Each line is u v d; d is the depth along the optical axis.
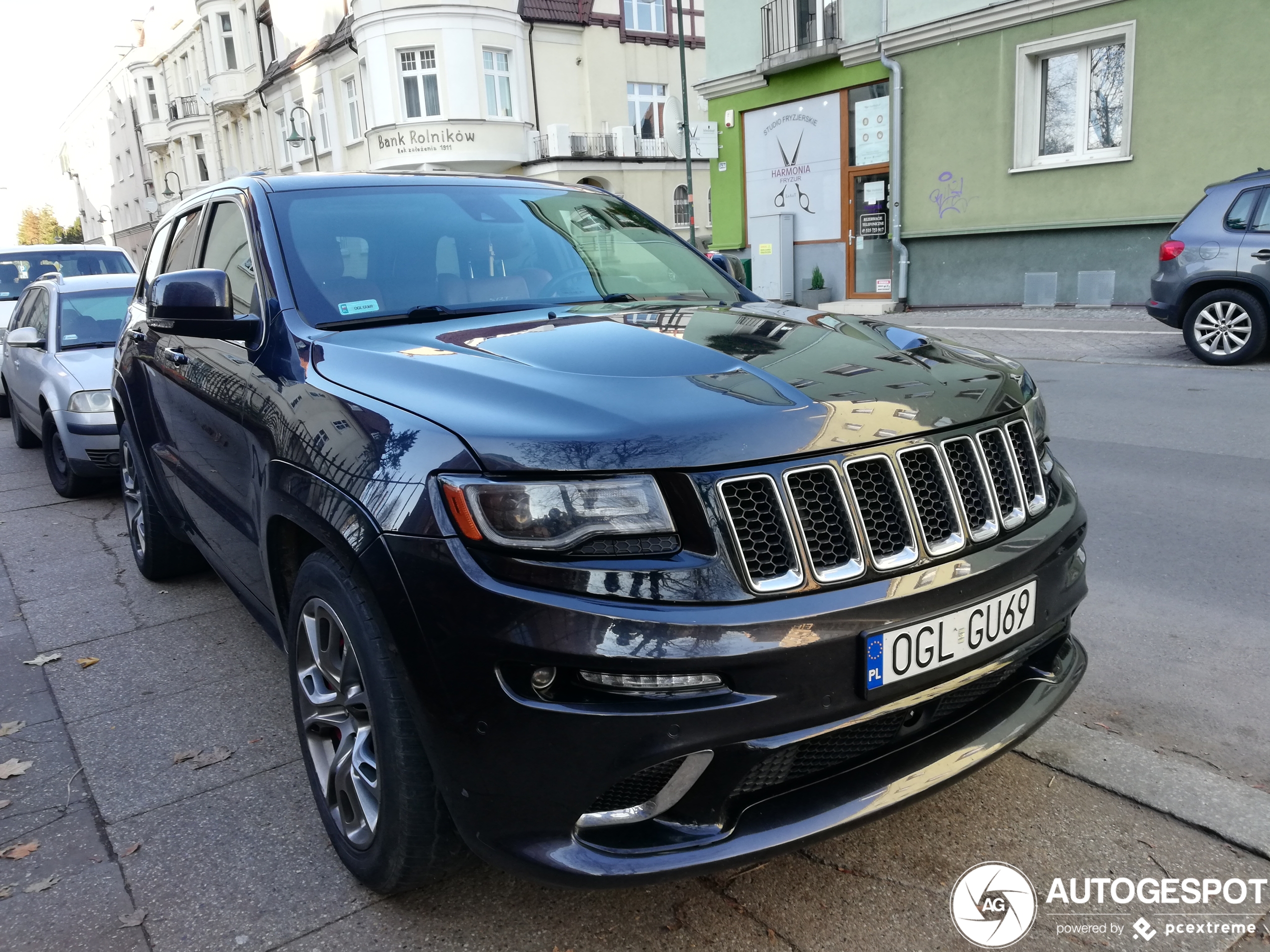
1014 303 14.98
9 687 3.64
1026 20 13.86
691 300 3.19
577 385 2.04
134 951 2.14
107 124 60.66
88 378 6.70
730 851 1.82
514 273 3.15
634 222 3.74
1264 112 12.01
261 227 3.03
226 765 2.97
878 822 2.49
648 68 32.53
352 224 3.11
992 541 2.12
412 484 1.92
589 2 30.83
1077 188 13.86
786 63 17.08
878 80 16.19
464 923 2.19
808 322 2.64
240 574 3.14
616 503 1.79
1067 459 6.16
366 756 2.23
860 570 1.89
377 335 2.61
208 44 41.12
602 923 2.17
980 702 2.23
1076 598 2.36
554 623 1.75
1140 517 4.91
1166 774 2.62
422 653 1.87
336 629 2.27
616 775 1.78
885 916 2.15
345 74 31.22
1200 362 9.33
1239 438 6.40
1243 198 8.93
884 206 16.62
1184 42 12.48
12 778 2.95
